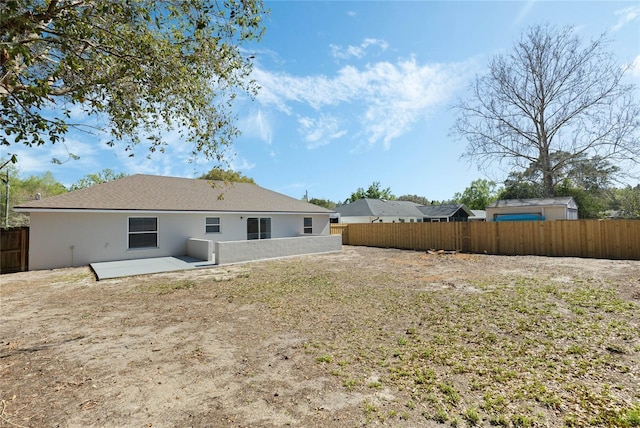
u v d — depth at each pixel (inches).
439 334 171.0
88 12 134.6
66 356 150.0
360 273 372.5
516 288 273.1
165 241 538.9
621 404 103.0
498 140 881.5
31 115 127.0
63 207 437.1
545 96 816.3
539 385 116.2
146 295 274.5
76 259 454.3
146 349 157.6
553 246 502.9
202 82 197.8
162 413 103.2
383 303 236.2
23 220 830.5
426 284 302.2
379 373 128.7
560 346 151.3
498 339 161.9
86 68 156.6
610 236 453.4
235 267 432.5
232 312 221.6
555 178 859.4
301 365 137.3
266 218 686.5
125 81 168.7
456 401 107.1
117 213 490.3
